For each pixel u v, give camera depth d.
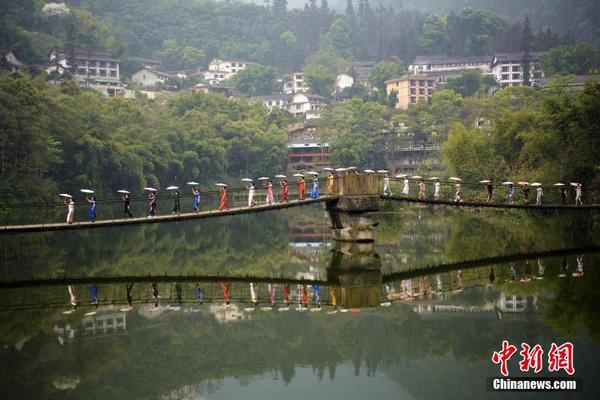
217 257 51.38
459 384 23.75
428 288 36.94
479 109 130.75
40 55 155.12
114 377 24.38
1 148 75.06
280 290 37.78
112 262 48.75
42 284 39.62
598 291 34.66
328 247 56.69
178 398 22.72
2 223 69.00
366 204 48.34
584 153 64.50
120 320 31.28
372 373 25.31
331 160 143.38
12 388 23.05
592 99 66.06
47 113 85.00
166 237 66.00
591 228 62.44
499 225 67.50
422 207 89.38
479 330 28.86
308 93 197.88
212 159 125.88
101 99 122.31
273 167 139.25
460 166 83.69
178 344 27.97
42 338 28.41
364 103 162.75
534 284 36.78
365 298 35.00
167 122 122.38
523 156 76.94
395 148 141.75
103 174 95.38
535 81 178.75
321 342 28.27
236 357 26.59
